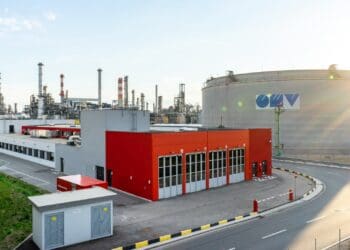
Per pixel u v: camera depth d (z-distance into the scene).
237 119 75.12
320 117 66.62
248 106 73.25
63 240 20.66
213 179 37.56
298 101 67.62
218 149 38.16
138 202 31.06
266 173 45.28
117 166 36.38
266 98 70.62
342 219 25.81
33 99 127.50
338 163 57.09
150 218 26.11
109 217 22.42
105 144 38.28
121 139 35.66
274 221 25.55
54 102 128.00
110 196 22.39
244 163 41.69
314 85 66.88
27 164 55.78
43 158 54.88
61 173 47.06
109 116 38.41
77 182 29.78
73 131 63.28
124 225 24.48
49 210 20.20
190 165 35.16
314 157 65.62
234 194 34.12
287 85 68.56
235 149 40.38
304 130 67.38
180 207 29.30
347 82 66.31
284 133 68.81
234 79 75.94
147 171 32.25
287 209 28.91
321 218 26.11
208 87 85.00
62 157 47.97
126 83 126.19
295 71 68.56
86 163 41.97
